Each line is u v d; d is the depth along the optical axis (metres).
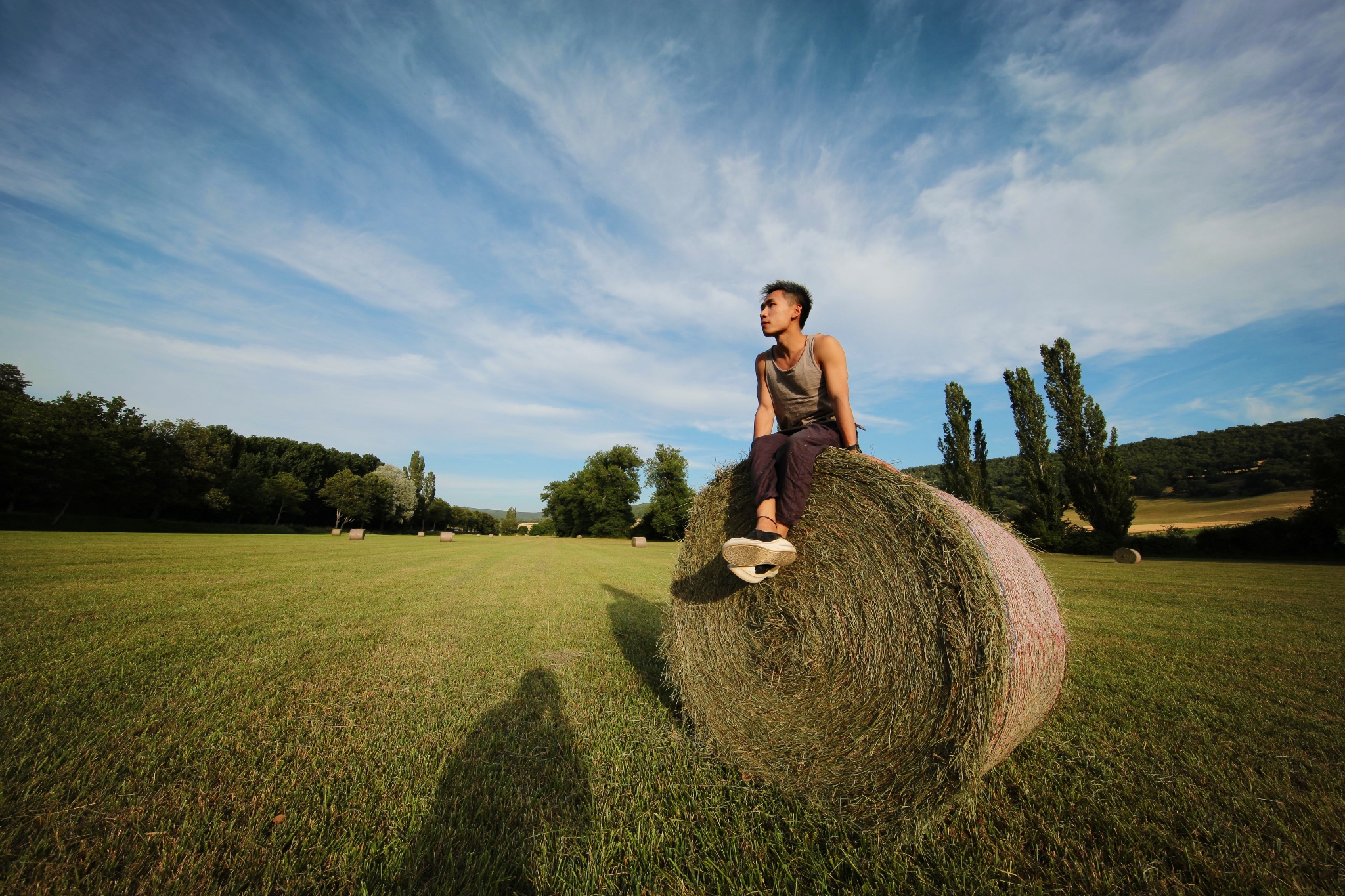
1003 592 2.21
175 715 3.22
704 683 3.14
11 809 2.15
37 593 7.27
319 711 3.41
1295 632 6.64
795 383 3.29
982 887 1.85
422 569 14.30
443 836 2.08
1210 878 1.89
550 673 4.40
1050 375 34.94
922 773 2.21
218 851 1.94
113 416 41.06
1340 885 1.86
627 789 2.51
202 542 22.66
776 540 2.62
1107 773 2.69
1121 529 32.25
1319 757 2.90
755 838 2.17
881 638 2.49
